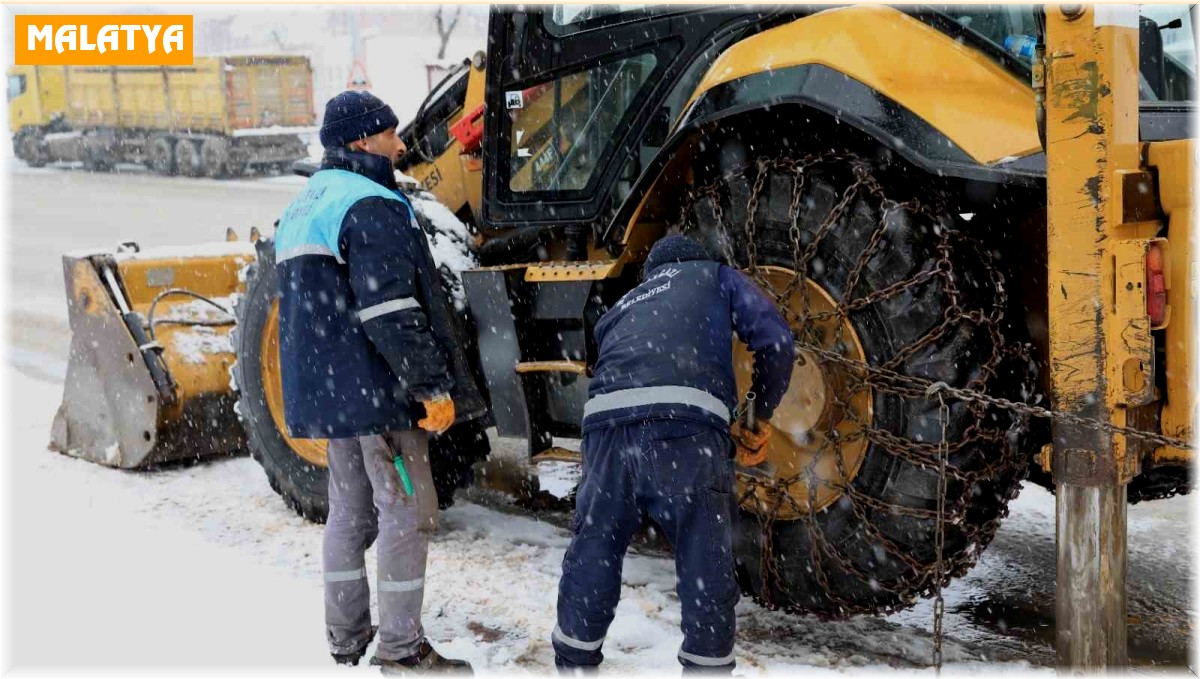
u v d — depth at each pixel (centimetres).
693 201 383
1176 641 362
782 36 370
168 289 578
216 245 617
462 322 441
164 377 543
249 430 507
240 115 2122
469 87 517
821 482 355
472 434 455
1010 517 482
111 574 430
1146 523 464
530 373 429
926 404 332
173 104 2200
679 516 314
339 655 353
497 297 427
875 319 339
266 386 499
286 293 345
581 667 325
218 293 598
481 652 362
